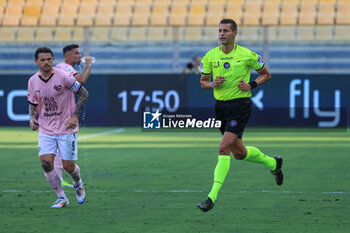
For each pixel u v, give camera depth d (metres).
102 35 72.31
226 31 21.06
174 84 60.91
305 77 59.75
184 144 46.72
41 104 20.78
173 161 36.22
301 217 19.91
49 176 21.28
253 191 25.25
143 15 73.62
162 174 30.61
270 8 72.88
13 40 71.94
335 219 19.56
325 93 59.75
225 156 20.56
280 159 24.38
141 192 25.09
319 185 26.83
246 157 23.02
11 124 62.56
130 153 40.62
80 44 72.00
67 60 25.67
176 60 68.25
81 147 44.50
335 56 71.12
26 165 34.59
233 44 21.55
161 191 25.34
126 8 74.19
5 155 39.81
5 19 73.12
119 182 27.89
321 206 21.83
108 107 61.69
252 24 71.81
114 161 36.28
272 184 27.19
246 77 21.52
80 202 21.97
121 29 72.38
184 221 19.38
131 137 52.59
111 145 45.91
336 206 21.83
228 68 21.28
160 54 73.25
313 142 47.66
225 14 73.00
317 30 70.00
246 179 28.73
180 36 71.44
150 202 22.75
